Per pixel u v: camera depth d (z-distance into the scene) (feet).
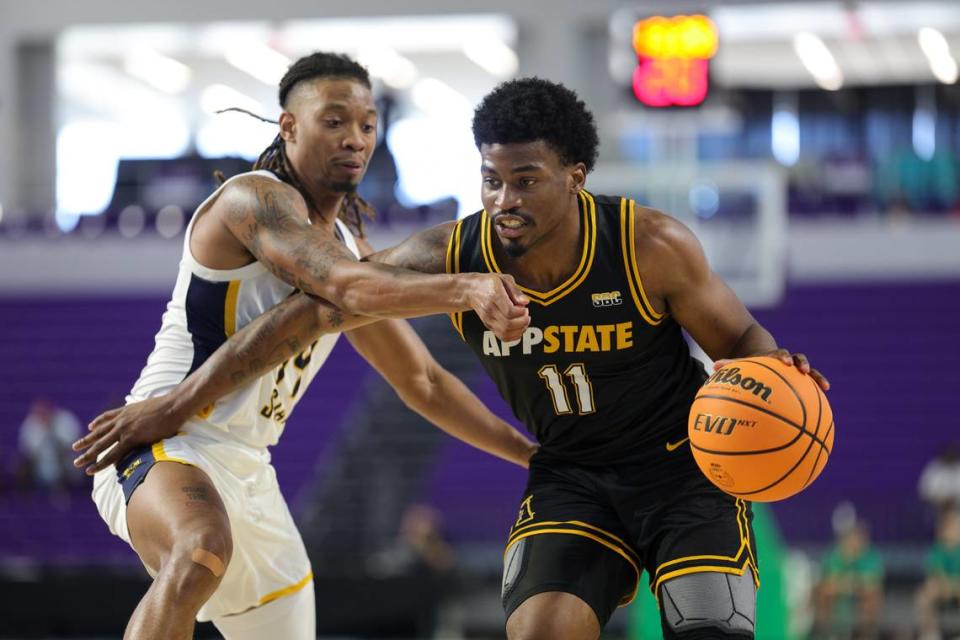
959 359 61.98
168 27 74.02
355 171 15.37
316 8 73.05
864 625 43.24
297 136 15.37
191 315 15.25
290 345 14.26
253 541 15.57
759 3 70.59
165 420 14.49
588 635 13.15
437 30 76.13
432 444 54.60
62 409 63.87
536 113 12.30
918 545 48.47
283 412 15.80
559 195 12.57
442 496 55.47
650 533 13.94
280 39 78.07
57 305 69.10
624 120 56.59
